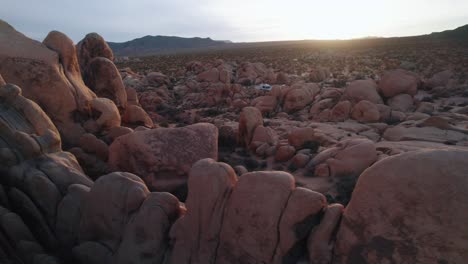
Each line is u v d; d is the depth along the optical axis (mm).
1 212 7070
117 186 6508
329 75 43938
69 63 15391
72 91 14445
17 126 8938
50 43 15133
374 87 24672
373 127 19109
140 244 6059
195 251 5770
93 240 6715
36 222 7434
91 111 14875
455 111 21188
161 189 11391
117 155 12117
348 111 21750
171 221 6246
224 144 17844
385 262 4379
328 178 11938
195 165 5988
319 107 24328
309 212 4984
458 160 4062
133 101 22969
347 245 4691
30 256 6676
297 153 14547
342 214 4957
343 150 12391
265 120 23469
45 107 13859
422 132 15914
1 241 6918
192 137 12312
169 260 5922
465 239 3883
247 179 5473
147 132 12086
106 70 17328
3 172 8016
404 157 4398
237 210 5449
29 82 13672
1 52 13469
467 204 3879
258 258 5223
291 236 5023
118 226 6410
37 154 8352
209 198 5695
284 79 41250
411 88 24500
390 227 4371
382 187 4453
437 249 4047
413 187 4219
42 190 7535
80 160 12547
